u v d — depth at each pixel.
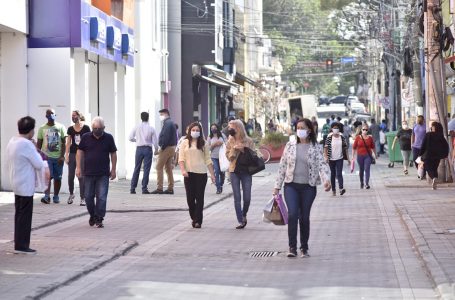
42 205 36.28
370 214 34.16
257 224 31.12
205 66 88.00
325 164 23.38
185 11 83.19
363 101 167.00
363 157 47.09
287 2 167.00
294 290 18.70
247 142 30.12
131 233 28.34
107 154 29.88
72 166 36.78
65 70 43.44
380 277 20.22
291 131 88.00
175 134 43.22
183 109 83.75
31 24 43.50
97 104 53.16
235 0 109.62
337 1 93.19
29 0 43.50
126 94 55.78
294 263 22.52
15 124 42.94
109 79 53.06
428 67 47.22
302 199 23.41
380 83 130.38
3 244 25.22
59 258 22.67
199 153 29.89
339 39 159.62
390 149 67.06
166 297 17.98
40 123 43.56
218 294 18.31
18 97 43.06
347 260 22.91
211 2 83.12
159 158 43.16
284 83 176.12
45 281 19.28
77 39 43.56
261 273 21.00
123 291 18.61
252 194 45.03
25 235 23.44
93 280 19.94
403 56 81.88
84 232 28.47
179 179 54.88
